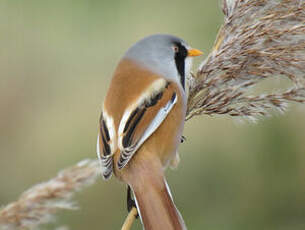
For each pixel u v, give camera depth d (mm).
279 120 11445
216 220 11195
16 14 13688
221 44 6496
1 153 13305
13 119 13594
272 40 6219
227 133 12281
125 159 5969
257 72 6273
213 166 12016
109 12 13398
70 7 13461
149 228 5809
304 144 11328
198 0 13055
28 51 13758
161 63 6938
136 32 13344
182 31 13062
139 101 6379
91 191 11789
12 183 12906
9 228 4859
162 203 5965
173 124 6480
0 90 13734
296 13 6191
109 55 13461
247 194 11500
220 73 6395
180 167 12094
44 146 13391
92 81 13617
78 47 13602
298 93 6199
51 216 4977
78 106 13594
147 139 6316
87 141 13312
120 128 6172
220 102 6410
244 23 6395
